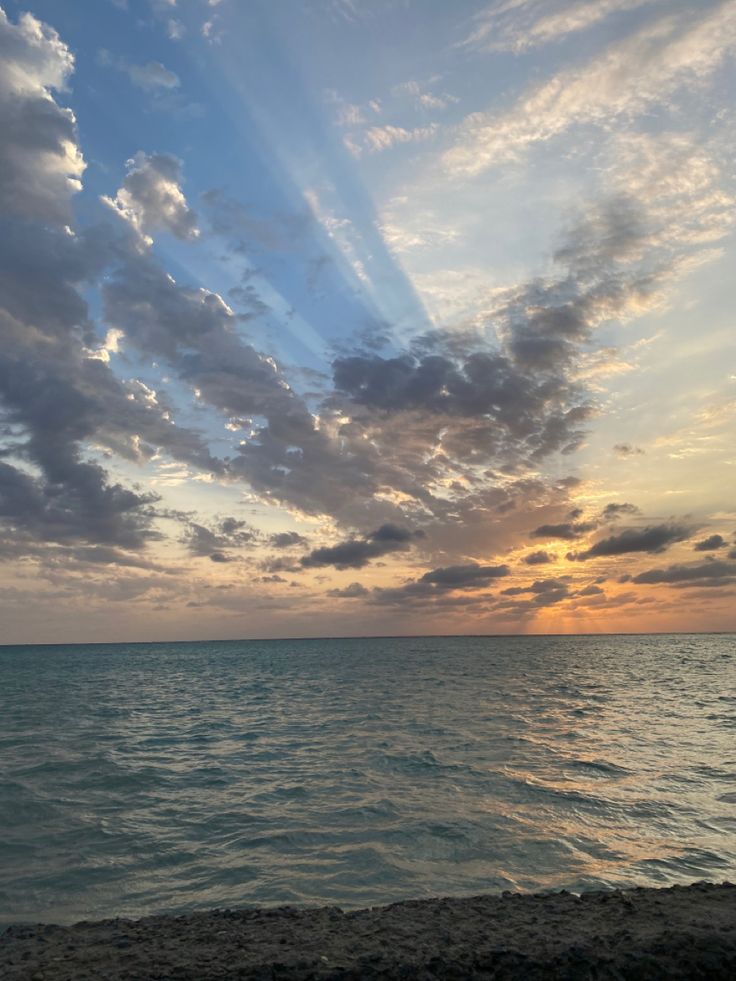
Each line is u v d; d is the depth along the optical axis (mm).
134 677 69562
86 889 8922
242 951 5602
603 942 5488
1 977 5215
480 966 5176
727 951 5258
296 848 10453
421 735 22391
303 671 72188
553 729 23547
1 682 62781
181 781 15906
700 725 24469
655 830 11000
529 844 10336
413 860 9711
